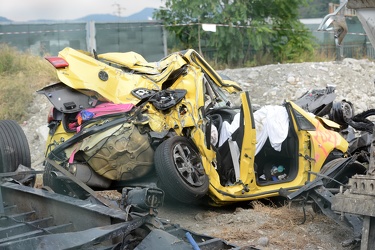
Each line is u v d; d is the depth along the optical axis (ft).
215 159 23.47
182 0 58.13
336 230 20.74
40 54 52.11
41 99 41.63
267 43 59.47
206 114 24.86
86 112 21.74
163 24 58.49
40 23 53.31
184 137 22.25
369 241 16.31
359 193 16.47
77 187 21.79
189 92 23.27
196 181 21.98
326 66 48.60
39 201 18.34
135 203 15.03
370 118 41.88
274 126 24.66
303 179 24.70
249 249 15.24
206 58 60.18
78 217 16.75
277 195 24.17
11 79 43.52
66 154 21.80
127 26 55.83
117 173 21.90
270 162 25.96
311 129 24.91
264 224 21.44
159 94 22.53
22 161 22.33
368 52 60.44
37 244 13.87
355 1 17.47
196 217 22.90
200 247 14.79
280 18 61.41
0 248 14.12
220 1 59.21
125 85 22.65
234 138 23.95
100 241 13.99
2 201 18.75
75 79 22.08
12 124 22.81
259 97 43.91
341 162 23.18
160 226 15.05
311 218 21.98
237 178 23.70
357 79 47.57
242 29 59.82
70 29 53.78
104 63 23.35
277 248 19.39
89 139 21.45
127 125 21.47
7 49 47.19
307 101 28.58
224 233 20.66
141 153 21.63
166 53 58.18
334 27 18.69
